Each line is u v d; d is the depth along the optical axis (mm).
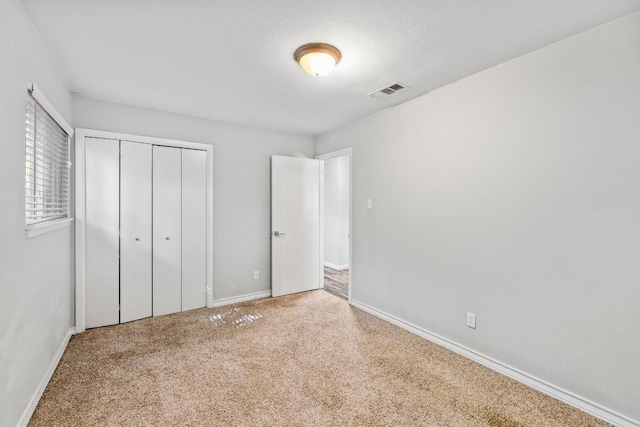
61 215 2598
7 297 1446
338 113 3393
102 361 2348
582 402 1819
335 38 1928
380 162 3299
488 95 2305
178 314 3373
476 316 2389
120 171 3094
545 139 1978
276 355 2463
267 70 2371
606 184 1729
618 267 1693
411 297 2943
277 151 4129
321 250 4473
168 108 3232
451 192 2568
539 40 1925
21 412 1608
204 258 3586
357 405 1854
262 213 4023
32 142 1854
